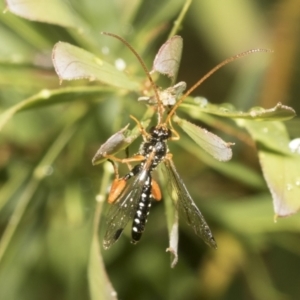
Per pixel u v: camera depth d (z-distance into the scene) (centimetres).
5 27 18
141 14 18
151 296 19
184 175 18
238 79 19
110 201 17
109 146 16
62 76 15
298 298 19
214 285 19
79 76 16
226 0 19
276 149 16
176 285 19
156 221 19
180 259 19
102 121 18
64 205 18
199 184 18
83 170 18
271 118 16
